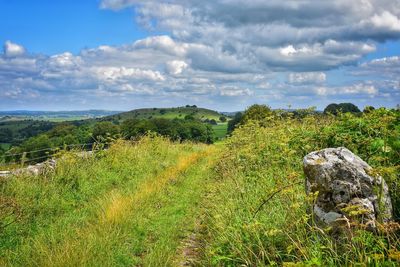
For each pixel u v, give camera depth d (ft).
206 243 24.86
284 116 48.08
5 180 35.58
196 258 24.23
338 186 18.35
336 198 18.35
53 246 24.73
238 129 58.34
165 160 64.34
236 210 26.78
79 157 47.70
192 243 27.53
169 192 42.52
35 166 42.24
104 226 28.76
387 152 23.35
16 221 29.45
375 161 23.47
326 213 18.60
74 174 42.14
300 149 33.88
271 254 19.65
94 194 40.27
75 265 21.90
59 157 45.52
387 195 18.69
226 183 36.50
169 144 81.00
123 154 56.29
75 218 32.04
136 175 50.65
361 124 28.12
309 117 40.86
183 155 74.74
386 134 24.79
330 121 36.52
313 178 19.34
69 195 38.22
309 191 19.63
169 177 50.52
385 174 19.97
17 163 44.42
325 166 18.78
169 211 35.47
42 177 39.63
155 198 38.86
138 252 26.35
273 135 43.01
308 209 20.40
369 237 16.37
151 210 34.76
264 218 22.98
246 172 37.73
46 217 32.55
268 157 37.35
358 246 16.46
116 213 31.37
